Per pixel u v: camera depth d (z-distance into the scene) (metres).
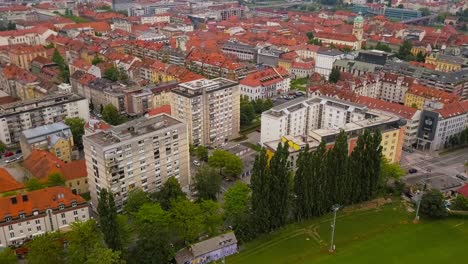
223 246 180.50
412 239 194.25
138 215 181.00
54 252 163.50
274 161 187.75
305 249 186.50
